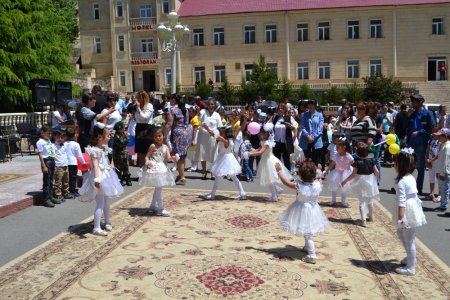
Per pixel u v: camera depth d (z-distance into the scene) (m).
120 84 50.62
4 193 10.02
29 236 7.64
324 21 44.88
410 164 6.06
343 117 14.48
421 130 10.98
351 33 44.69
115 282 5.73
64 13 53.03
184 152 12.23
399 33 43.84
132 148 14.85
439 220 8.99
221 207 9.63
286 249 7.05
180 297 5.32
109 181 7.76
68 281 5.76
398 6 43.25
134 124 14.78
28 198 9.55
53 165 9.67
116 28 50.00
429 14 43.12
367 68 44.62
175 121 12.32
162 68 49.12
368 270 6.24
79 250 6.89
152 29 48.94
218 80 47.25
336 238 7.64
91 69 50.81
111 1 49.84
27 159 16.33
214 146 12.80
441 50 43.38
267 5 46.25
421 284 5.79
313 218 6.46
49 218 8.72
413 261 6.09
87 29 51.50
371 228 8.26
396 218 6.11
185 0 50.22
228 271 6.11
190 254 6.75
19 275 5.94
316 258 6.59
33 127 19.58
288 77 45.94
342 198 9.91
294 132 13.20
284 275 6.01
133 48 50.22
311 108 12.61
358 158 8.52
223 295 5.38
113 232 7.79
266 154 10.07
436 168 10.53
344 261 6.57
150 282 5.74
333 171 9.91
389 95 39.47
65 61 29.16
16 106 26.08
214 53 46.97
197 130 14.37
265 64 42.19
